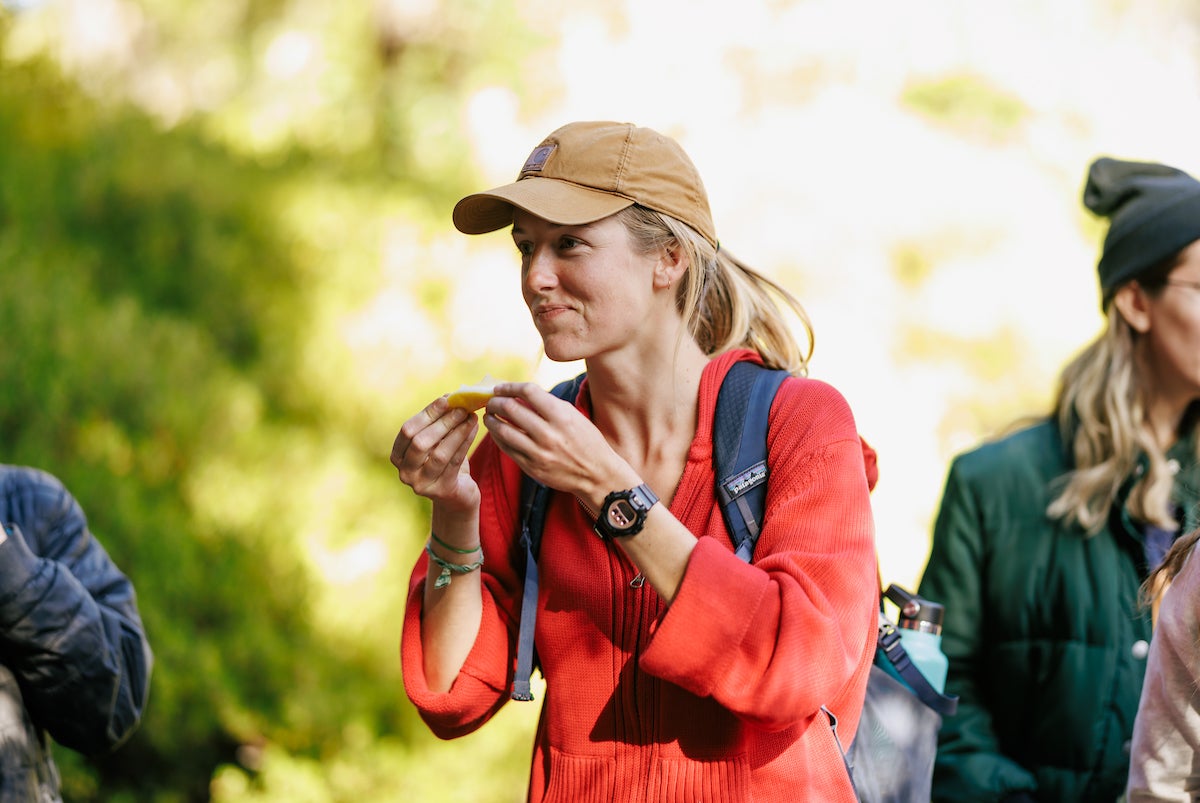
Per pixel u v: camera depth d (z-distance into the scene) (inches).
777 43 1003.3
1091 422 299.0
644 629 197.6
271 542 510.3
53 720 248.1
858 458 196.2
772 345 228.1
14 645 238.4
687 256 203.8
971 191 969.5
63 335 497.4
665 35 977.5
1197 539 213.3
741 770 191.6
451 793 503.2
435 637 216.7
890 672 233.0
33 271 512.4
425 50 927.0
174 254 590.6
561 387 228.2
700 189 207.5
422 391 585.0
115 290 563.8
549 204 191.9
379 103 865.5
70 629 241.3
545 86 943.0
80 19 862.5
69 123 618.8
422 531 563.5
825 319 924.0
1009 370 933.2
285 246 610.5
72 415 494.3
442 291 625.9
